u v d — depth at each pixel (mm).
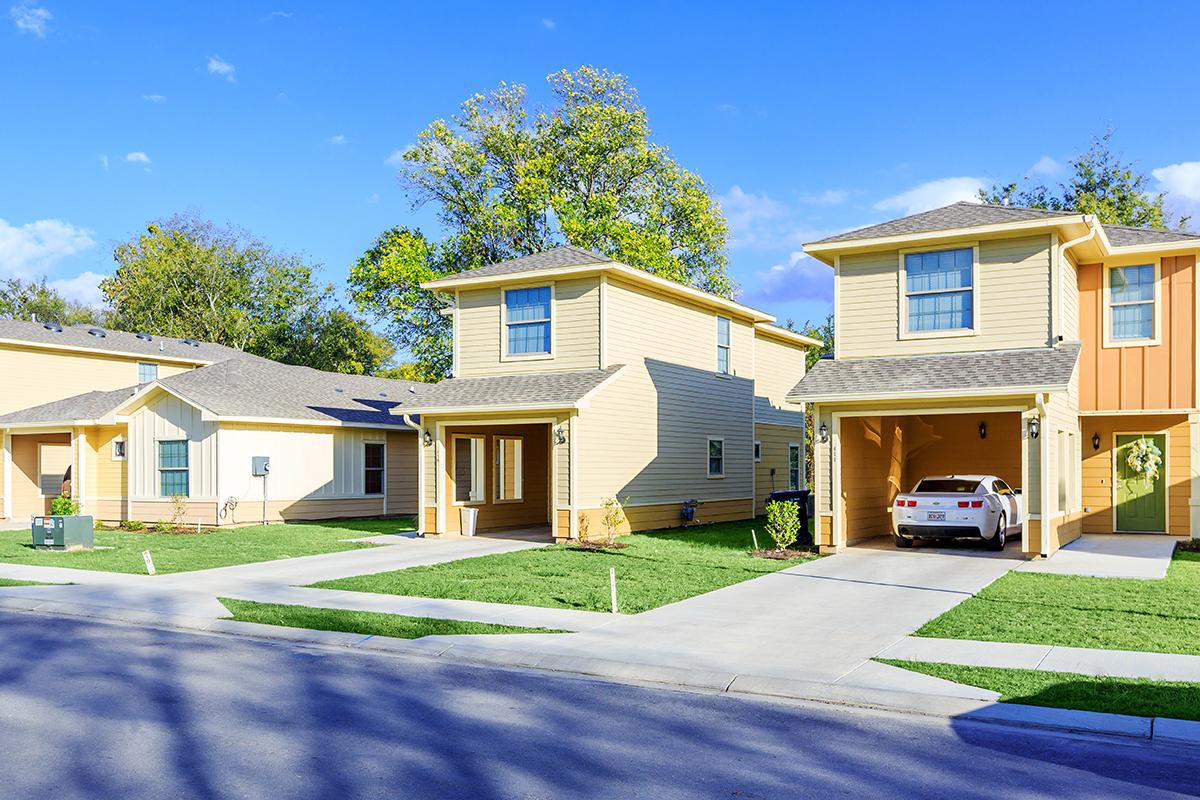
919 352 19000
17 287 68625
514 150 40906
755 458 30266
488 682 9273
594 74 41875
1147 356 20094
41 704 8219
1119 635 10688
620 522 20688
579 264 22031
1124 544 19250
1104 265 20531
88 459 28406
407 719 7840
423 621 12016
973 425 23141
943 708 8133
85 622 12734
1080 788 6223
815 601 13234
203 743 7074
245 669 9766
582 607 12961
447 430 23188
